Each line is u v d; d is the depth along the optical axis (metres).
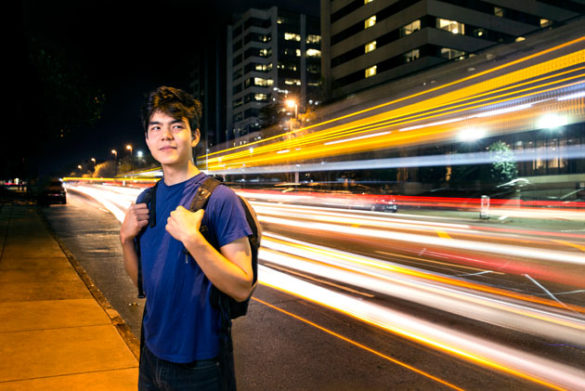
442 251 10.32
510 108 33.91
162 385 1.53
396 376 3.75
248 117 107.38
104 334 4.64
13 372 3.68
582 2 57.84
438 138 39.31
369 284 6.98
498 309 5.59
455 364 3.99
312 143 53.25
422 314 5.43
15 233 13.13
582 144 32.31
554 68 30.50
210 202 1.51
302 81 108.31
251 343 4.54
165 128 1.57
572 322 5.09
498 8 51.41
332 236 13.38
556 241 12.19
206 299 1.50
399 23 50.00
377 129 45.47
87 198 40.12
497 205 21.92
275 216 20.45
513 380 3.64
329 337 4.70
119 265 9.01
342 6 58.12
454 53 48.38
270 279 7.38
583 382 3.59
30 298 6.03
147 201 1.65
